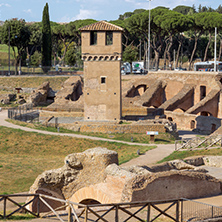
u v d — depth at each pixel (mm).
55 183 33406
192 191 29734
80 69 168625
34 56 166875
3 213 26578
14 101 112938
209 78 107250
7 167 50625
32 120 81875
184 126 93188
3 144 61688
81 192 33406
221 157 45531
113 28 74062
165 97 116875
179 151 57719
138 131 72438
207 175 31062
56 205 34031
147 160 53500
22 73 153875
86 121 76812
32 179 46188
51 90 118250
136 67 155875
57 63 194625
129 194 26234
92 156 33500
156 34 159750
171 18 143750
